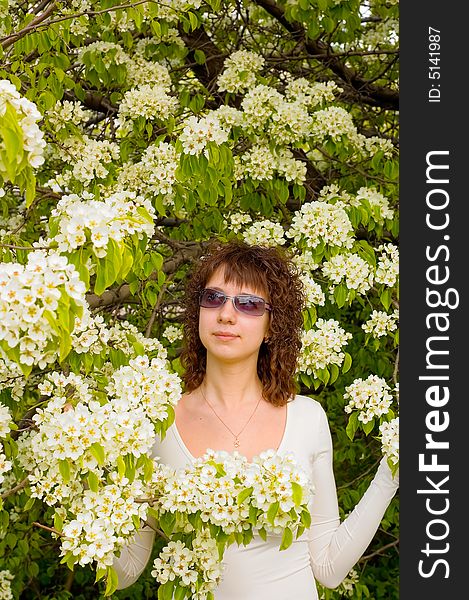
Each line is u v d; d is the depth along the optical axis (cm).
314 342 256
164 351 249
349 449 371
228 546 191
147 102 296
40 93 274
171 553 193
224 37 391
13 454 213
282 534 199
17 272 157
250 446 211
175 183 268
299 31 380
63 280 157
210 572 191
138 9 274
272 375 219
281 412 218
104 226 174
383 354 354
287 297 220
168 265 328
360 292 270
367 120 416
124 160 296
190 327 230
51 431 181
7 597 322
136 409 194
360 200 291
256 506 180
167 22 314
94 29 328
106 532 182
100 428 182
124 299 322
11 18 296
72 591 461
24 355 157
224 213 322
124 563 210
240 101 360
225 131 297
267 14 402
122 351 239
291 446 212
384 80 423
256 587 199
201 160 257
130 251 192
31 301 153
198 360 230
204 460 194
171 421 201
